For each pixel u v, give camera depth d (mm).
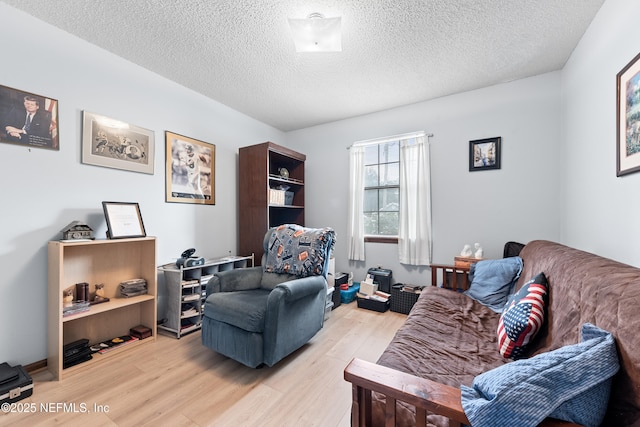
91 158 2064
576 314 954
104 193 2148
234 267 3053
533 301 1237
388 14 1741
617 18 1523
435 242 3021
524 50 2145
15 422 1336
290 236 2457
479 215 2801
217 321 1886
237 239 3385
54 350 1724
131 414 1393
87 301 1935
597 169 1761
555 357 689
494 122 2719
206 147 2996
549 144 2480
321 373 1772
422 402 704
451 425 673
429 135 3041
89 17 1781
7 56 1683
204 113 2967
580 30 1905
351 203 3527
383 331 2430
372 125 3457
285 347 1808
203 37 1980
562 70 2406
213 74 2510
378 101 3102
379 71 2449
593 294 885
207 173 3010
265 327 1747
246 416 1387
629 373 616
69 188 1952
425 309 1800
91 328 2041
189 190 2814
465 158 2865
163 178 2574
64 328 1913
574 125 2139
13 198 1710
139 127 2373
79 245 1986
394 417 763
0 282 1661
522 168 2596
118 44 2074
